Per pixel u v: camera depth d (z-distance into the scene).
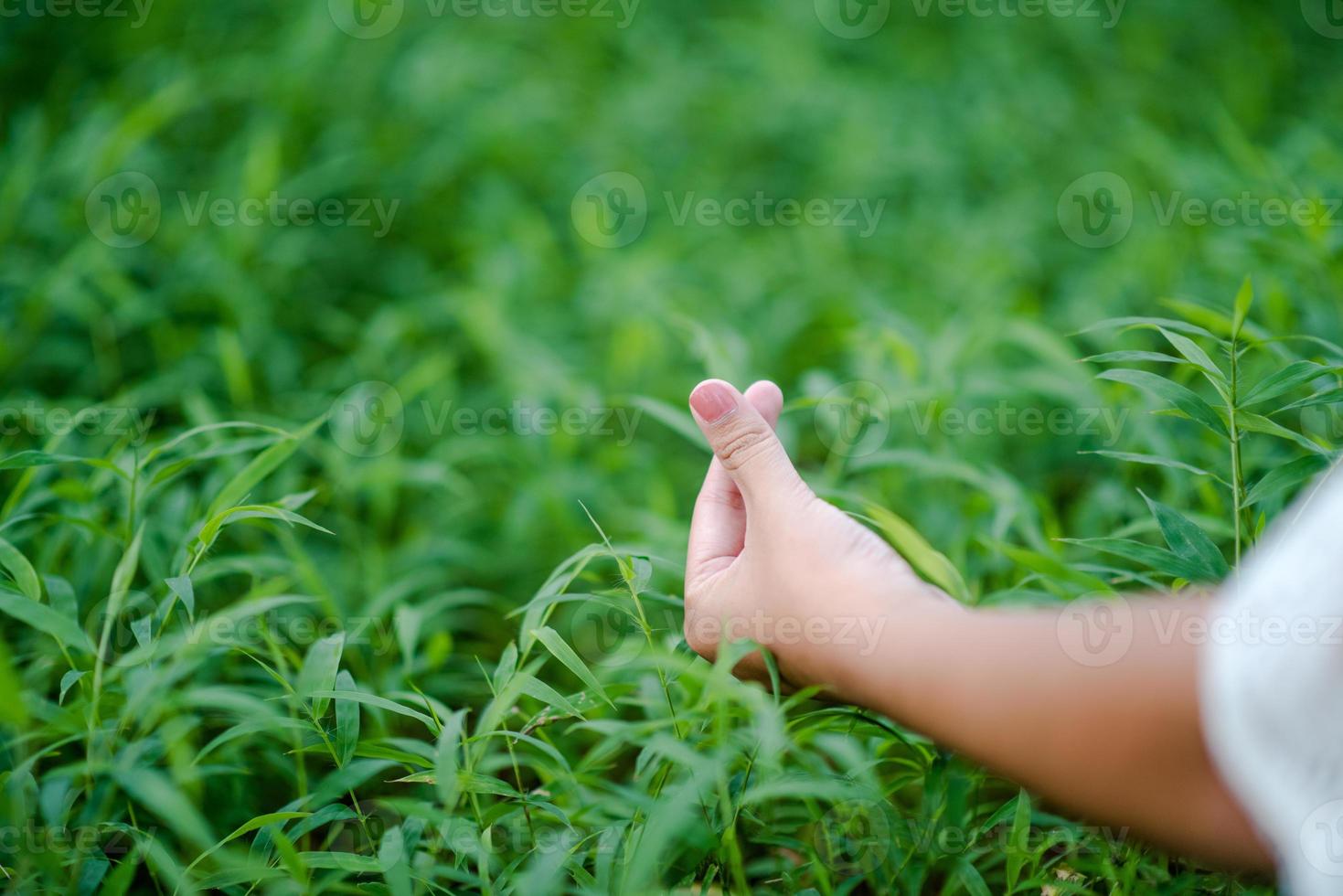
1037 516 2.04
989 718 0.83
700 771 1.06
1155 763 0.76
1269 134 3.79
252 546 2.07
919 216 3.52
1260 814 0.70
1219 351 2.04
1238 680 0.70
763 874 1.48
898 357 2.06
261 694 1.47
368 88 3.66
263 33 3.87
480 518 2.42
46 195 2.99
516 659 1.26
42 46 3.63
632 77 4.07
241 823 1.50
